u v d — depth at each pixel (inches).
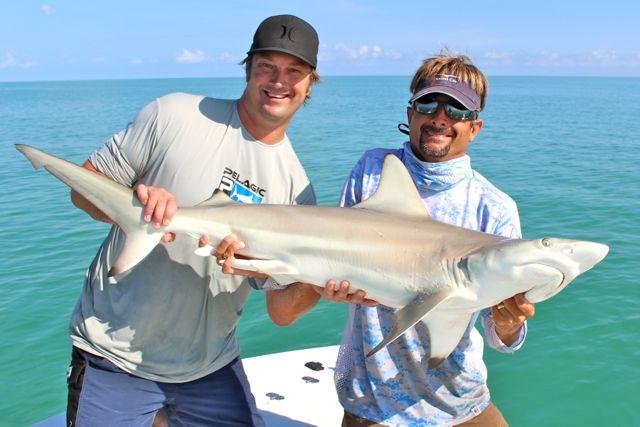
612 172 310.3
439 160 55.1
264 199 57.1
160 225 50.2
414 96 53.7
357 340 56.2
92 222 203.3
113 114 866.1
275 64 53.6
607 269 150.4
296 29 53.9
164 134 55.2
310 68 55.2
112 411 56.9
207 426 61.5
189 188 55.1
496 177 302.5
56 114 885.2
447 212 55.1
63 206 229.6
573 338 117.3
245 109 56.0
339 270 50.6
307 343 117.8
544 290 44.6
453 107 52.4
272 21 54.2
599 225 197.5
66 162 50.1
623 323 121.7
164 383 58.6
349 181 59.1
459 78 53.2
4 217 214.2
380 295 50.4
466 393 55.4
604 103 1211.9
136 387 57.7
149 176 56.2
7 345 118.0
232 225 51.9
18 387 104.7
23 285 146.5
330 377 85.6
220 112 56.4
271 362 90.0
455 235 49.4
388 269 49.3
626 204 225.5
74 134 558.9
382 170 53.1
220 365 60.7
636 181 279.4
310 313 129.6
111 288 56.4
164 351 57.4
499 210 54.9
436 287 47.7
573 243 42.9
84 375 57.0
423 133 54.1
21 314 130.8
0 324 126.1
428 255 48.5
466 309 47.4
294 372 87.0
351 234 50.6
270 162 57.0
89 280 58.2
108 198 50.6
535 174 309.1
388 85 3019.2
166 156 55.2
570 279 43.8
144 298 55.6
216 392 61.0
